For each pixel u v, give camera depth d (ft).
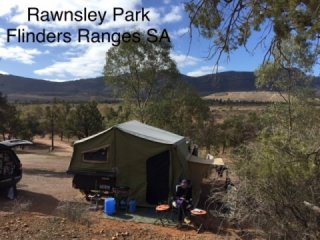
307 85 53.83
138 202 45.70
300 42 20.13
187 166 50.47
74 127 188.96
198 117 116.57
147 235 34.14
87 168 47.42
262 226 26.53
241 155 27.78
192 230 36.65
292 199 24.50
